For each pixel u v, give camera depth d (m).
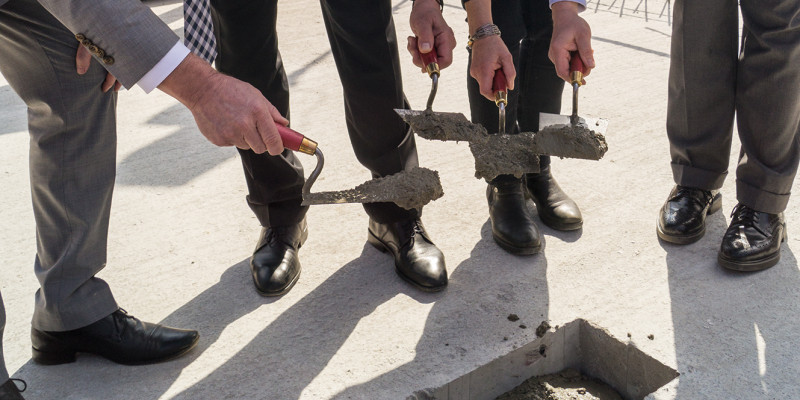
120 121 3.74
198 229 2.77
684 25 2.36
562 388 2.14
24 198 3.02
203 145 3.45
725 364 1.97
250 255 2.61
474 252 2.56
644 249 2.52
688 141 2.53
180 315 2.29
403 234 2.43
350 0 2.06
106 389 2.00
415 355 2.07
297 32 5.11
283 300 2.35
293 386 1.98
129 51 1.47
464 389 2.03
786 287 2.27
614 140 3.30
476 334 2.15
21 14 1.69
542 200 2.71
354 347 2.12
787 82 2.19
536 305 2.26
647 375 2.05
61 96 1.82
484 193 2.94
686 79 2.42
